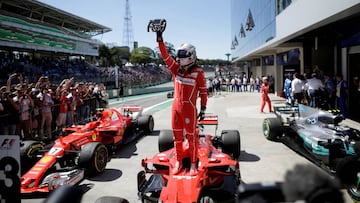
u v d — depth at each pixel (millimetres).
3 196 3012
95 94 14922
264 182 1010
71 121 11328
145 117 10594
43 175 5688
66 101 10836
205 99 4660
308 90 12555
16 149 3002
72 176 5539
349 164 4102
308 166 936
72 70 35781
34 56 32062
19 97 8953
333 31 13688
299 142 7598
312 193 881
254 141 9172
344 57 14469
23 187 5195
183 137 4473
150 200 4199
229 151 6871
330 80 12516
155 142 9547
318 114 6922
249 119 13555
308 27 11273
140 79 51469
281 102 19344
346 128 6141
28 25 27812
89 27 45688
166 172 4578
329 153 5719
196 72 4520
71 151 6207
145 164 4684
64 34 34969
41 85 10633
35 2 30234
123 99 29969
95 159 6152
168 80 70125
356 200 4312
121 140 8695
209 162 4438
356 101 13320
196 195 3691
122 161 7586
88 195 5449
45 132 10430
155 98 30125
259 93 30391
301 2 11930
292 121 8133
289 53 21672
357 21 11594
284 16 14781
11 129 8383
